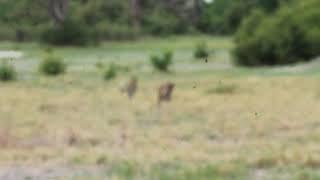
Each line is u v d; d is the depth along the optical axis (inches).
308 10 5393.7
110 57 6368.1
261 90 3275.1
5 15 4286.4
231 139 1964.8
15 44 5989.2
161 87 2753.4
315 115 2404.0
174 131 2086.6
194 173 1421.0
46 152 1707.7
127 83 3154.5
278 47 5137.8
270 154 1608.0
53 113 2566.4
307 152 1644.9
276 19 5315.0
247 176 1419.8
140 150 1729.8
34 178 1423.5
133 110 2613.2
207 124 2226.9
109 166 1535.4
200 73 4488.2
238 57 5265.8
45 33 7480.3
